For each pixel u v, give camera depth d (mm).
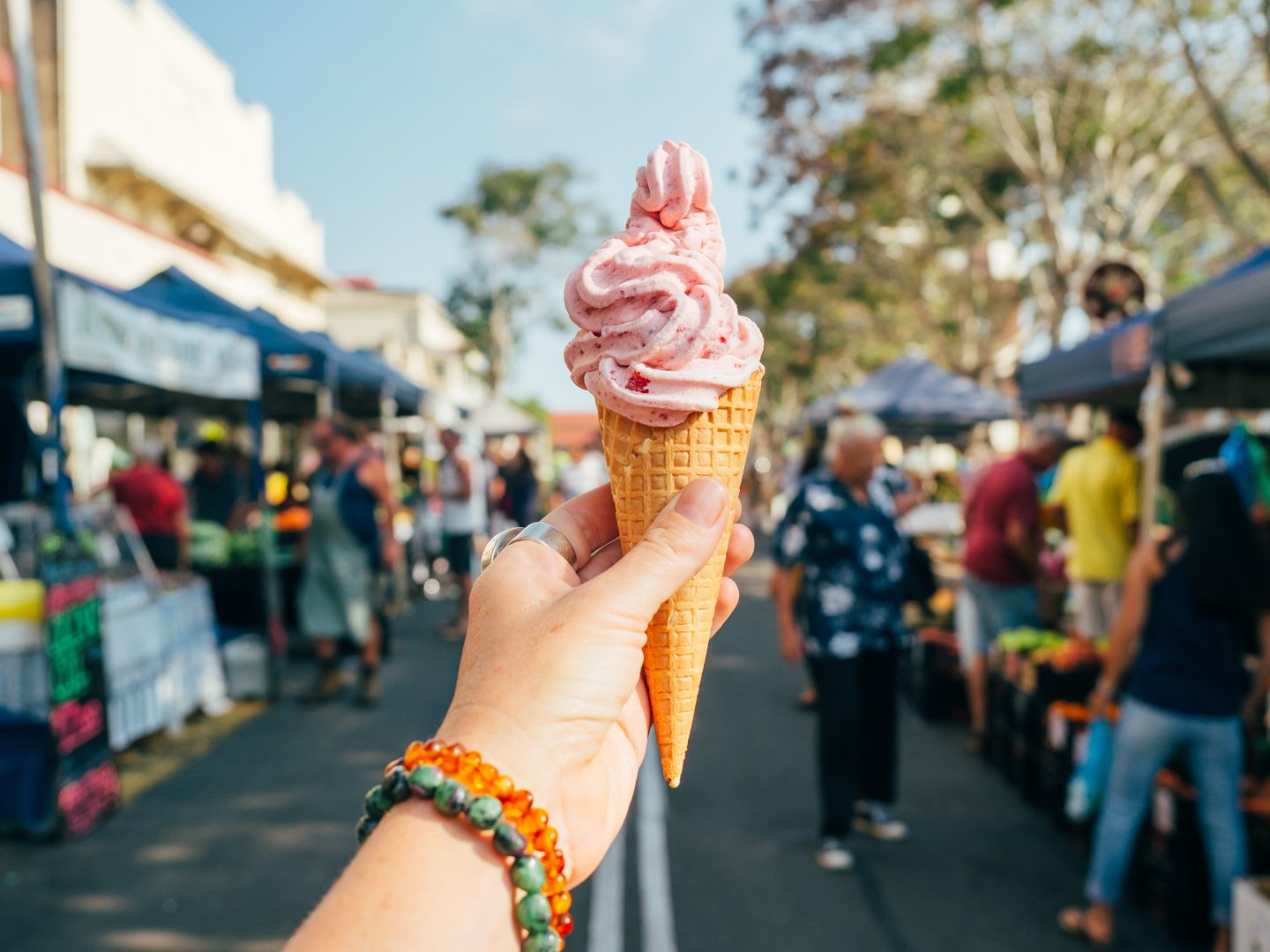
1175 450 6996
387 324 37500
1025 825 4891
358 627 7129
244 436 12695
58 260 12797
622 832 4773
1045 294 19828
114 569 6207
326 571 7121
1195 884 3617
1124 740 3510
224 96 20516
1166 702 3379
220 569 8508
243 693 7309
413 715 6898
